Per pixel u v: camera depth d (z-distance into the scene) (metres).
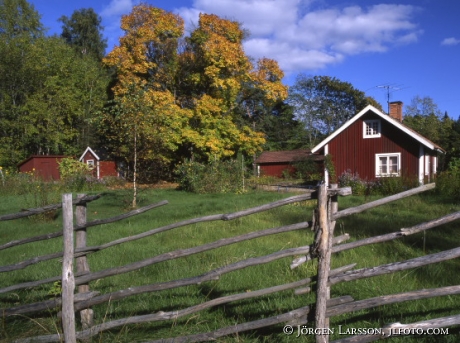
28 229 10.53
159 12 32.25
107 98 37.50
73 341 3.57
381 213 10.54
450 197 14.02
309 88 65.25
